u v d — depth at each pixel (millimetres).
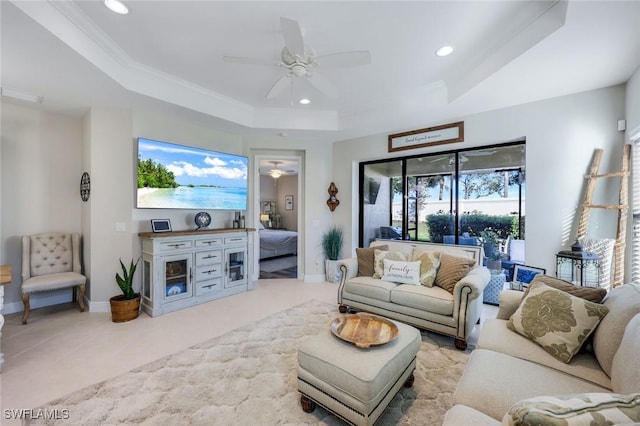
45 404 1788
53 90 2971
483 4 2035
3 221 3332
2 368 2184
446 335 2809
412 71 3066
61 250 3539
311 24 2281
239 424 1646
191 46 2625
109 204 3441
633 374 1078
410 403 1823
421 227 4512
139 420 1669
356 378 1500
